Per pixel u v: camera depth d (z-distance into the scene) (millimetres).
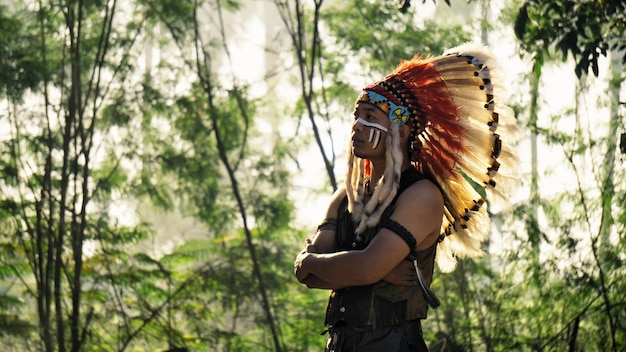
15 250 14492
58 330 14156
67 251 15031
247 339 15336
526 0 8352
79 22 14320
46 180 14414
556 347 11336
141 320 14758
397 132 3332
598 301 11359
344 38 14516
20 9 14562
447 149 3418
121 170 15656
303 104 15320
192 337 14961
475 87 3400
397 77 3396
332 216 3527
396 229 3244
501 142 3391
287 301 15555
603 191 11016
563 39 7801
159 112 15320
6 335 14156
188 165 15672
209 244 15688
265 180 16062
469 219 3504
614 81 11344
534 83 11852
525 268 11938
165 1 15078
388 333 3303
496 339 11992
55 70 14500
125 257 14961
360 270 3227
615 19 8258
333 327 3391
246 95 15570
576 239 11406
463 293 12711
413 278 3320
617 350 10992
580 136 11508
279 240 15945
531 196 11773
